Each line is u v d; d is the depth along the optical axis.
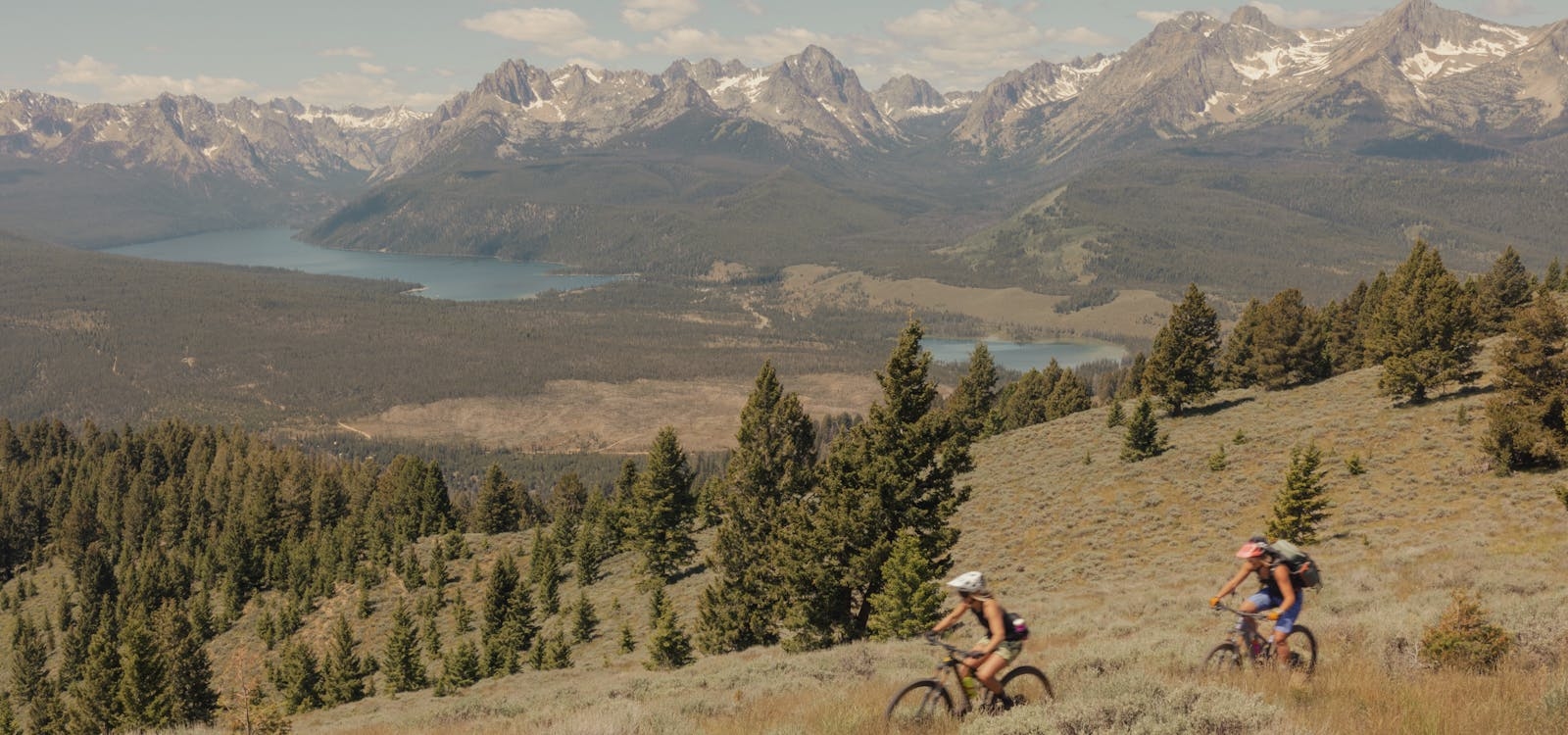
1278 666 11.90
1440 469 52.78
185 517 167.00
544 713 18.16
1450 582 24.80
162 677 64.56
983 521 69.88
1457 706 10.16
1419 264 88.25
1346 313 113.62
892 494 34.47
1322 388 85.12
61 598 130.12
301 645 77.25
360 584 110.94
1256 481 61.66
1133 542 56.22
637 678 24.02
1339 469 58.94
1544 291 48.81
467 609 92.19
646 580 81.69
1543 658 12.65
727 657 34.81
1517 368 48.16
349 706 56.28
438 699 49.25
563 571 102.00
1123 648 15.16
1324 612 20.70
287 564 126.25
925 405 35.19
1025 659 16.61
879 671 18.73
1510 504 42.78
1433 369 67.44
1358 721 9.74
